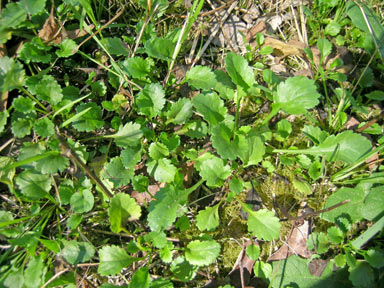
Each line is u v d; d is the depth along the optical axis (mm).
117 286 195
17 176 197
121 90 234
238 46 268
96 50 242
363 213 220
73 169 213
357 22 260
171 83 237
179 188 210
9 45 220
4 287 184
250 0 274
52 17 212
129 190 222
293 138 247
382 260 205
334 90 251
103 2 233
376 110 257
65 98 223
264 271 214
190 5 263
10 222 184
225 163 218
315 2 266
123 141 208
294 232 226
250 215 212
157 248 212
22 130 200
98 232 219
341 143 219
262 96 251
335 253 224
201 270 219
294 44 262
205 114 205
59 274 185
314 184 237
